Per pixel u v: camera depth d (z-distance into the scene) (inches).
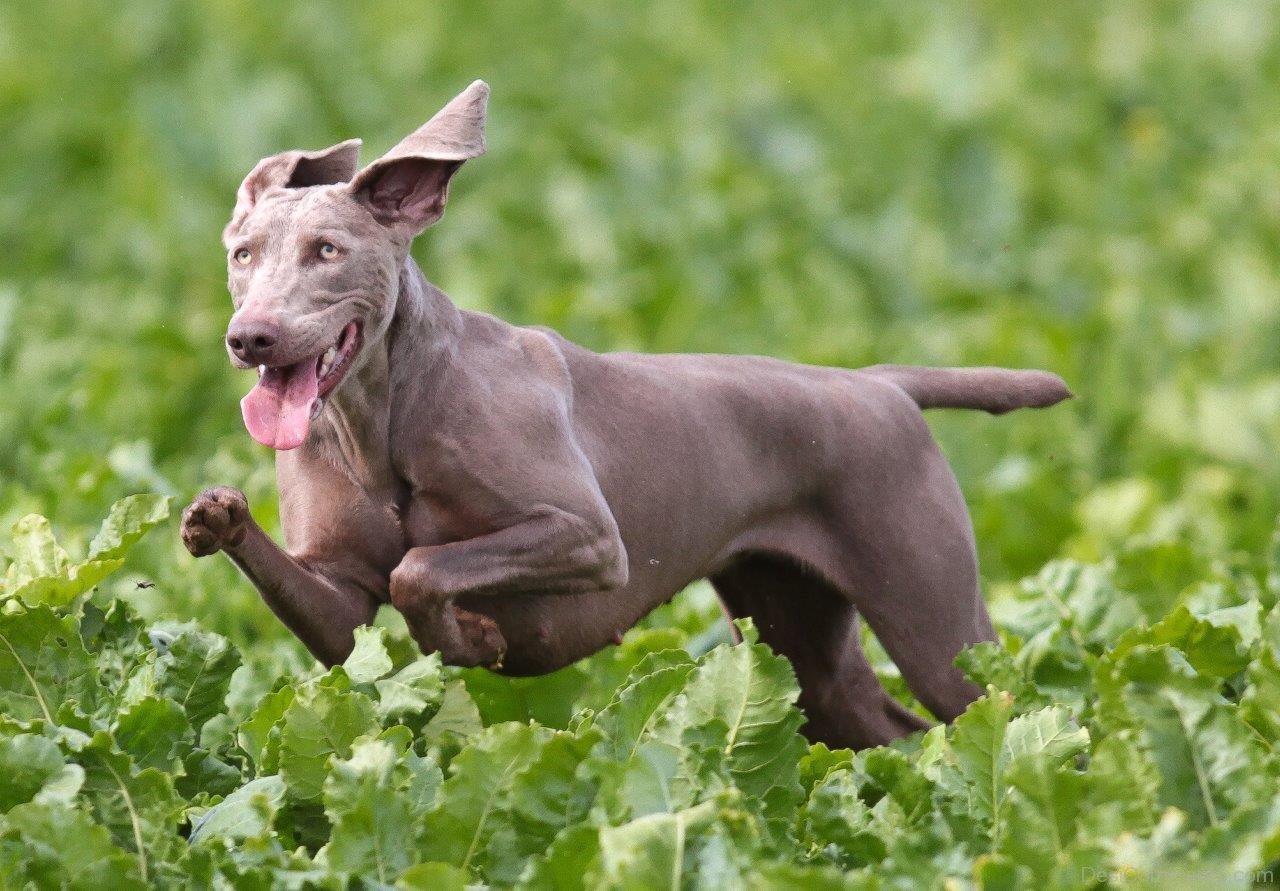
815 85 1498.5
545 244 1220.5
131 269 1229.1
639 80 1572.3
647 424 544.1
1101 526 856.9
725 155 1326.3
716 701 444.8
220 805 437.7
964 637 568.1
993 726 441.4
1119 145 1545.3
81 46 1603.1
